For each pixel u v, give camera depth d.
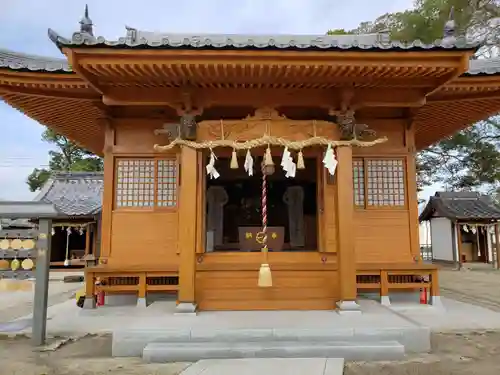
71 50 5.97
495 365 5.02
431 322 7.19
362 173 8.52
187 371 4.60
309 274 7.60
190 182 7.05
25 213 5.99
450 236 23.08
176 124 7.33
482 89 7.73
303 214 11.67
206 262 7.70
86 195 22.62
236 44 6.02
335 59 6.33
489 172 27.58
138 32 10.23
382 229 8.33
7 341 6.19
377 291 8.48
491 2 22.09
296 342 5.47
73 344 6.00
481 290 12.48
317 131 7.15
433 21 21.67
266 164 6.84
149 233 8.21
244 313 6.70
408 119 8.55
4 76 7.22
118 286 7.73
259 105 7.44
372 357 5.22
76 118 9.47
